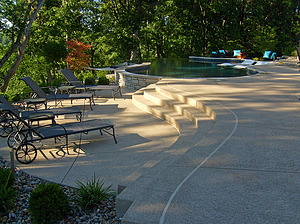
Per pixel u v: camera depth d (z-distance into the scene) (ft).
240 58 75.46
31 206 12.76
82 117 30.78
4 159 20.08
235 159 13.64
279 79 38.09
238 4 109.40
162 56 130.31
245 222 8.95
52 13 91.71
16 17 54.34
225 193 10.71
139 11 102.68
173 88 34.35
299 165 12.71
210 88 33.22
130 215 9.66
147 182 13.03
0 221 13.03
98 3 107.55
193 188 11.19
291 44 103.24
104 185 15.93
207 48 116.67
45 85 47.85
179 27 114.93
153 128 26.43
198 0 106.63
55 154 20.90
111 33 103.09
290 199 10.11
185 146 18.03
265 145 15.16
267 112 21.79
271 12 110.83
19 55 56.03
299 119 19.63
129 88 50.47
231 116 21.11
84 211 13.37
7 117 27.22
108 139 23.88
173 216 9.47
